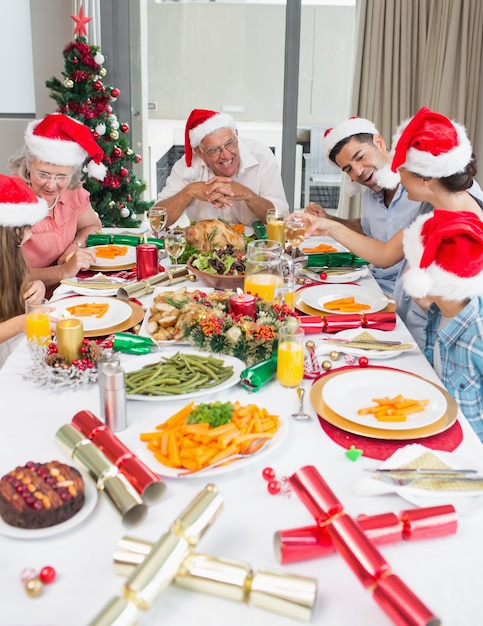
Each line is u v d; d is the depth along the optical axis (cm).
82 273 231
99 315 181
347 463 117
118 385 123
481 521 102
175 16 444
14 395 140
